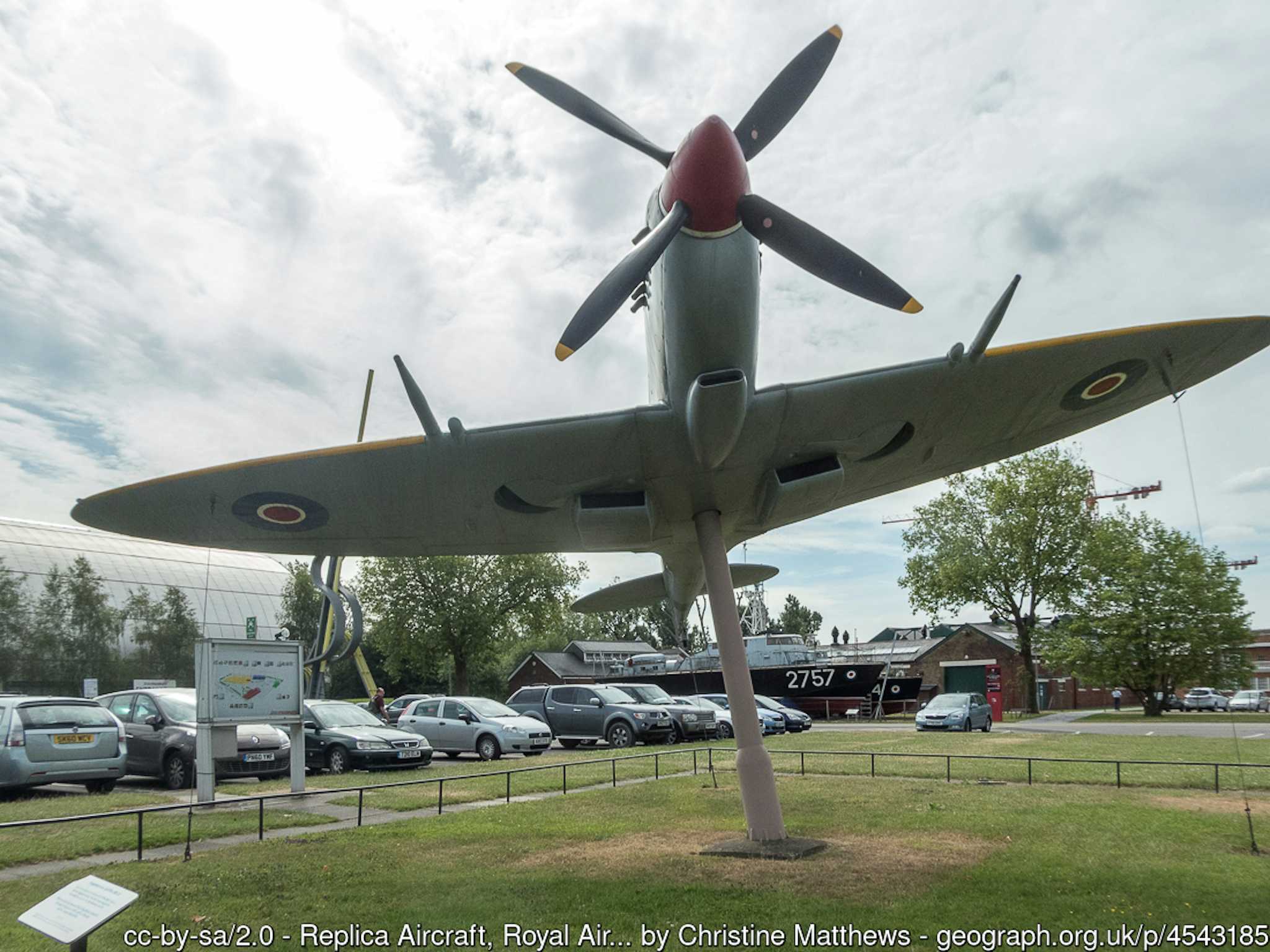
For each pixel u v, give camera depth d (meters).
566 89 8.80
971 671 51.53
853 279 7.66
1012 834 9.38
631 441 8.59
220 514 9.92
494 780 14.96
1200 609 35.84
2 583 46.25
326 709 17.45
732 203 7.46
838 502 11.20
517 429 8.24
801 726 29.62
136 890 7.32
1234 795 12.30
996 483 42.94
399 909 6.71
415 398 7.84
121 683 47.81
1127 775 14.55
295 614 56.97
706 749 16.16
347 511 9.91
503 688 77.25
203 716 11.90
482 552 11.77
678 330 7.89
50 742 12.95
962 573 43.06
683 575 12.66
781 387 8.20
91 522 10.04
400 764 16.55
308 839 9.53
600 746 24.81
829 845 8.91
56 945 5.95
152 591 51.62
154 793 13.75
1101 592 38.03
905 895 6.94
